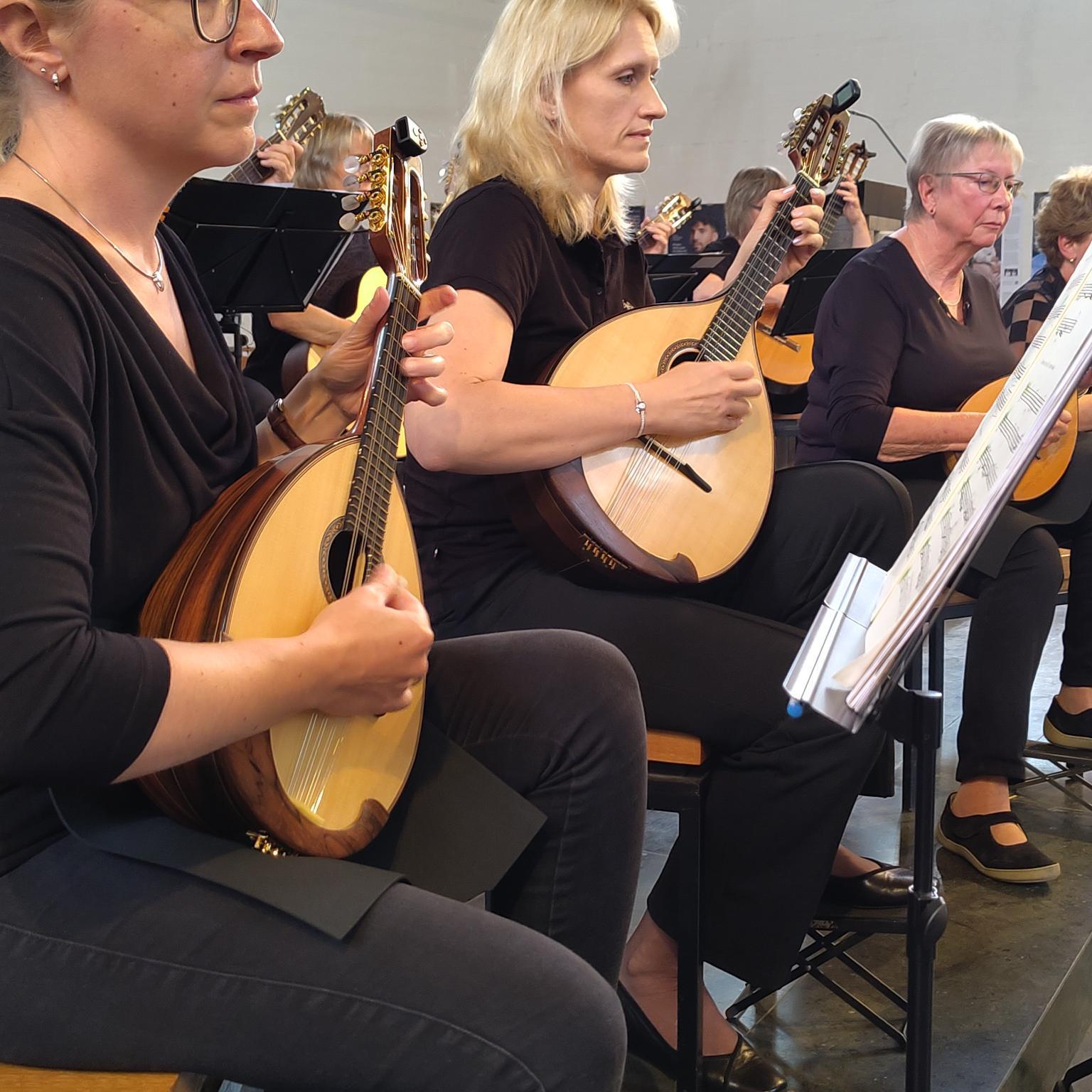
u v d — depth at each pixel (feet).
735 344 5.57
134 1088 2.64
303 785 3.06
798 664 2.74
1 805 2.81
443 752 3.67
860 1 21.36
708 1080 4.76
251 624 2.94
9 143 3.00
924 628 2.62
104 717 2.43
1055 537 8.23
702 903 4.74
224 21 2.87
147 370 3.00
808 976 5.81
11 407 2.51
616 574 4.88
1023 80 20.01
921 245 7.94
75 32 2.77
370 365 3.92
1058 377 2.61
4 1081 2.65
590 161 5.34
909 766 7.66
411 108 21.57
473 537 5.15
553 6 5.15
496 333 4.81
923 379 7.82
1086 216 9.82
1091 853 7.26
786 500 5.63
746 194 13.44
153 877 2.77
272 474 3.21
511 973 2.69
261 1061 2.68
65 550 2.50
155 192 3.13
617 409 4.86
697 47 23.15
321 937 2.69
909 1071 4.00
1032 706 10.02
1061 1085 5.57
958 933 6.23
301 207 7.32
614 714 3.72
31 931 2.69
